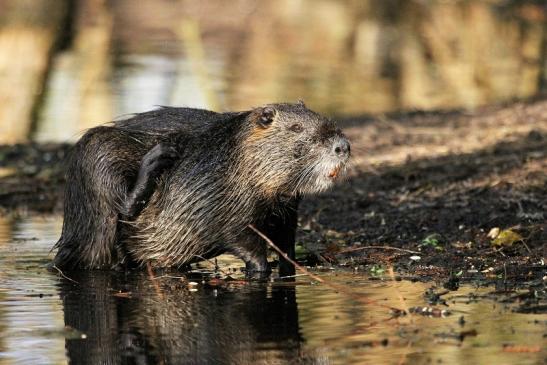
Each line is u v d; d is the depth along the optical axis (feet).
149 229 35.78
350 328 26.58
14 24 113.70
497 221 39.27
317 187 34.91
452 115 62.59
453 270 33.53
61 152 58.44
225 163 35.04
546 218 38.86
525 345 24.66
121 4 138.00
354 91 78.07
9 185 51.72
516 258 34.63
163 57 94.53
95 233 35.63
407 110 67.36
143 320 27.96
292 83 81.35
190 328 26.99
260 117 34.83
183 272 35.27
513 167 46.24
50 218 45.75
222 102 71.77
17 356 24.72
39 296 31.27
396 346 24.81
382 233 39.52
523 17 116.47
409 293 30.48
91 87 78.38
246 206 34.88
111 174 35.45
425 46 101.24
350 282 32.45
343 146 34.40
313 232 40.57
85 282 33.55
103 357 24.57
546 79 80.48
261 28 119.55
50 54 95.14
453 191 44.32
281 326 26.99
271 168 34.60
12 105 72.38
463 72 85.15
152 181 35.27
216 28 118.62
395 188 46.50
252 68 89.45
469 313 27.86
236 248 35.22
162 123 36.68
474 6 126.31
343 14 131.54
